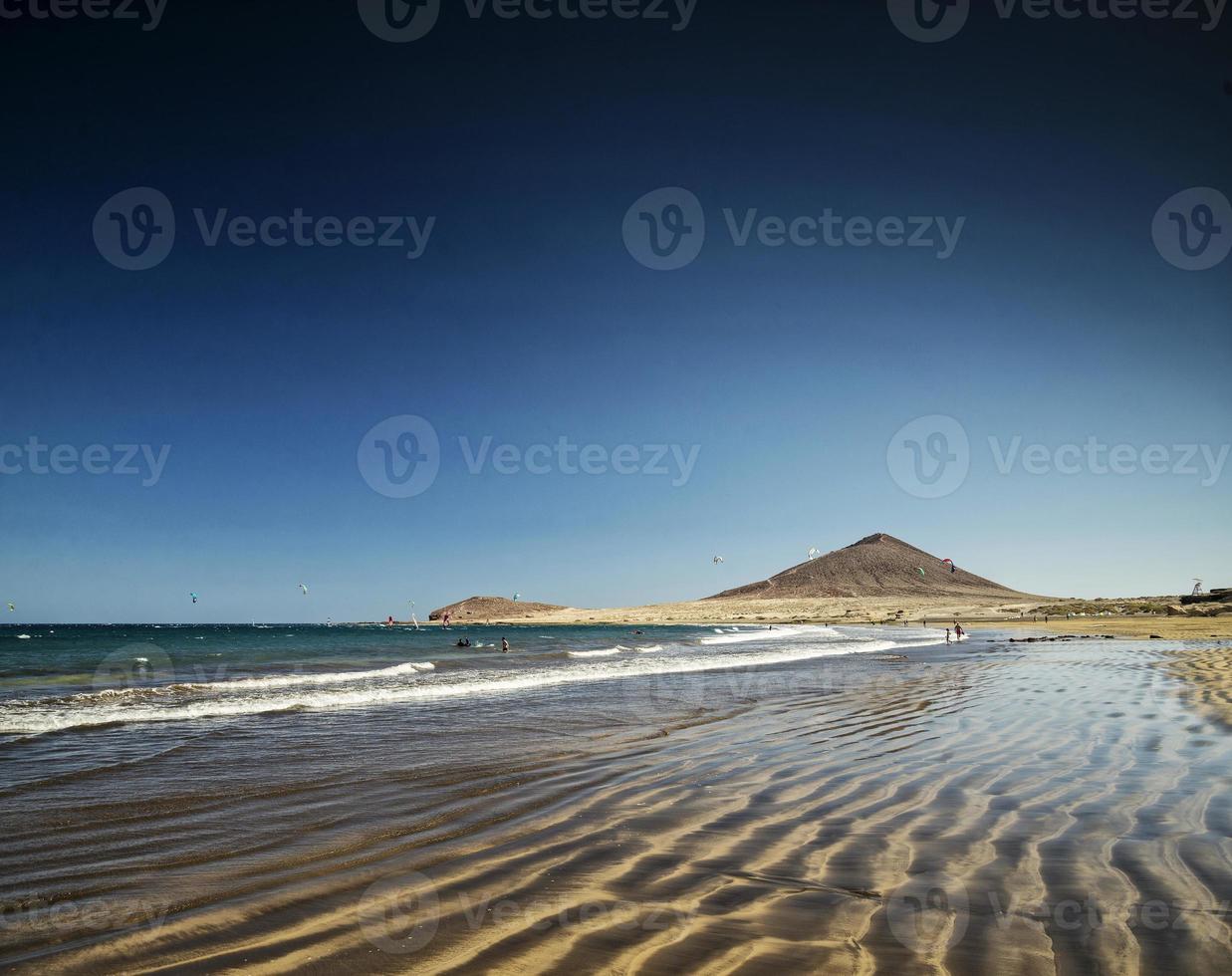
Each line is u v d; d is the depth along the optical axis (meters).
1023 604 140.00
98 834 5.64
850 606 143.00
